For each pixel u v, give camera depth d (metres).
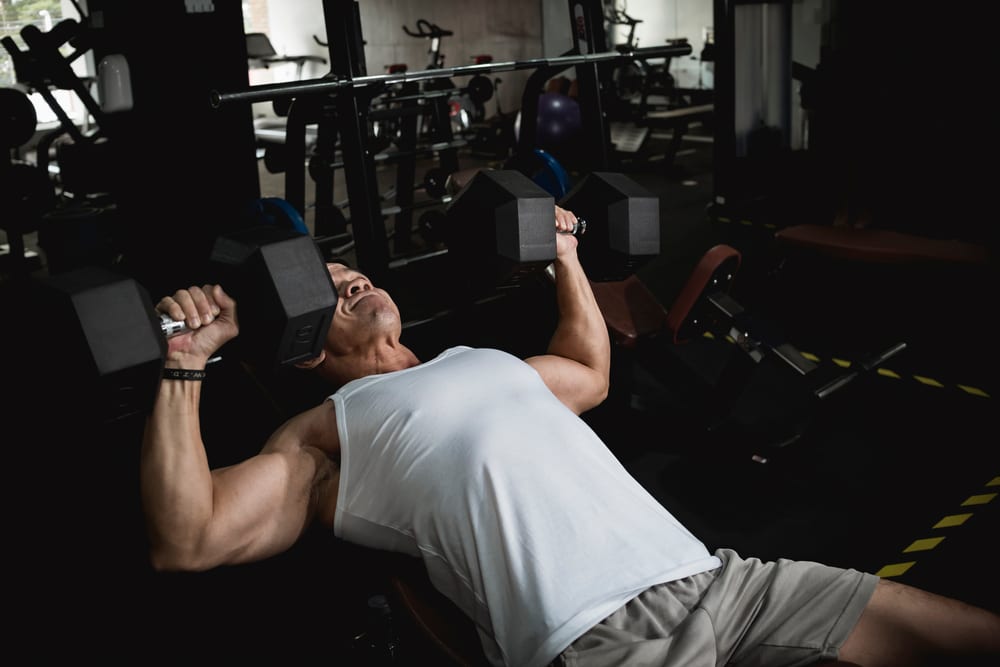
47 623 1.85
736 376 2.40
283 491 1.16
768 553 2.04
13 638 1.81
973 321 3.38
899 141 3.99
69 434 2.59
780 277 3.83
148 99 3.24
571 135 6.64
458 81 9.38
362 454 1.17
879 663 1.11
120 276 0.91
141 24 3.16
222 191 3.42
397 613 1.17
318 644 1.76
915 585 1.90
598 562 1.07
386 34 8.76
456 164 4.35
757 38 5.17
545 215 1.30
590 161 3.29
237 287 1.04
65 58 4.35
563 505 1.10
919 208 4.01
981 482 2.31
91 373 0.87
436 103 4.27
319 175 3.63
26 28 4.16
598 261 1.52
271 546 1.15
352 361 1.44
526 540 1.07
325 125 3.51
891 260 3.32
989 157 3.74
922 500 2.24
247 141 3.43
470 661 1.07
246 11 8.40
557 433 1.19
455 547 1.09
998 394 2.81
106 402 0.93
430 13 9.01
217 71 3.29
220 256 1.05
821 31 5.07
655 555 1.11
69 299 0.86
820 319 3.54
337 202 6.09
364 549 1.22
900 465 2.41
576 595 1.04
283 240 1.04
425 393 1.18
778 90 5.34
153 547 1.07
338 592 1.91
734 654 1.12
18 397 2.78
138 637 1.80
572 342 1.46
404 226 4.37
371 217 2.80
